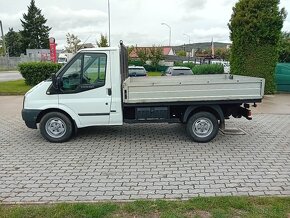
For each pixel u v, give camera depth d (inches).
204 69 894.4
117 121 267.1
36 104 265.0
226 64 1171.3
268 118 375.9
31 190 176.1
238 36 580.1
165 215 139.6
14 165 218.4
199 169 206.7
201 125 267.1
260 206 148.2
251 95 258.4
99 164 218.7
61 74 261.3
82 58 259.0
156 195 167.3
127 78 307.4
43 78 733.9
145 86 253.9
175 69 755.4
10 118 387.5
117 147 259.1
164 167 211.3
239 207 146.6
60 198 165.2
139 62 1812.3
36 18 2888.8
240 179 188.9
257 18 562.3
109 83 260.7
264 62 579.5
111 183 184.7
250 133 302.0
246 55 581.3
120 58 262.5
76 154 241.4
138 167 211.8
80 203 154.3
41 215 141.6
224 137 287.4
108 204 151.7
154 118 266.5
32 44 2874.0
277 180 186.9
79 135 297.3
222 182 184.4
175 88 255.6
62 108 264.4
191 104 259.9
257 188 175.2
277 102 499.8
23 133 309.1
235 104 268.7
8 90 644.1
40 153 244.8
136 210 145.3
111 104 263.1
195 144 265.3
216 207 147.0
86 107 263.7
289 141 273.9
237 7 583.8
